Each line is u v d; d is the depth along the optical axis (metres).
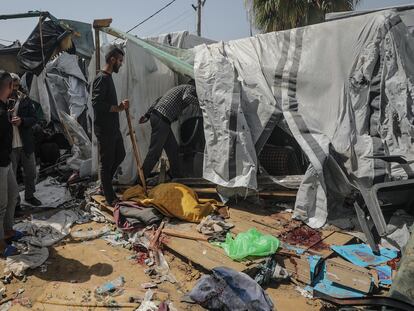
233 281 2.87
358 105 4.29
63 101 7.82
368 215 3.88
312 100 4.66
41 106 7.15
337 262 3.26
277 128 5.14
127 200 4.74
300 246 3.60
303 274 3.16
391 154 3.97
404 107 3.91
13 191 3.90
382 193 3.72
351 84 4.34
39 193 5.64
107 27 5.59
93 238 4.16
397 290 2.39
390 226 3.57
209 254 3.44
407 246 2.59
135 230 4.14
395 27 4.08
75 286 3.16
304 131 4.49
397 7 4.34
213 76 4.85
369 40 4.23
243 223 4.13
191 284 3.16
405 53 4.09
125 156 5.49
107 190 4.75
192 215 4.22
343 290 2.93
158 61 5.93
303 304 2.85
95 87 4.48
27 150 4.98
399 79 3.99
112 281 3.24
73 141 6.71
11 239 4.00
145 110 5.85
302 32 4.80
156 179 5.60
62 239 4.14
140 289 3.10
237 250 3.40
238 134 4.61
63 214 4.84
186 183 5.19
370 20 4.23
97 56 5.63
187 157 6.02
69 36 6.96
